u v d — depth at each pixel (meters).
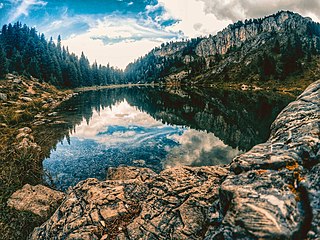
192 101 79.69
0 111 45.97
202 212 8.51
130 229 8.59
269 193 5.65
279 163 6.50
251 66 159.62
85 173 23.27
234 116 50.28
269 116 48.38
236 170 7.18
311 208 5.04
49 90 98.81
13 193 16.19
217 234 5.62
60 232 9.11
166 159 26.66
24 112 46.38
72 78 137.38
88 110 62.25
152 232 8.25
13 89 75.25
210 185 10.01
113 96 106.94
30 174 21.02
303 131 7.59
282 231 4.82
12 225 12.95
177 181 10.89
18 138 30.77
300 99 9.84
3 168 20.23
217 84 159.75
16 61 106.75
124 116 53.50
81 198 10.98
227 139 33.97
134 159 26.73
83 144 32.28
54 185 20.59
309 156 6.50
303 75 113.69
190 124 44.19
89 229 8.95
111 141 33.69
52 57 132.75
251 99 76.12
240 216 5.36
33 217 13.77
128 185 11.58
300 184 5.66
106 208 10.02
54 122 45.59
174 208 9.09
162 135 36.69
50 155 27.98
